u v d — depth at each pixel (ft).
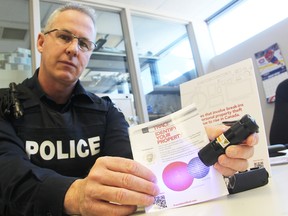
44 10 7.62
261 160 1.84
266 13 8.96
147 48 9.52
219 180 1.45
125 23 9.06
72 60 3.05
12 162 1.81
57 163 2.75
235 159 1.45
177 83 9.82
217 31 10.87
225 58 10.05
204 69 10.39
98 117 3.25
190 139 1.50
